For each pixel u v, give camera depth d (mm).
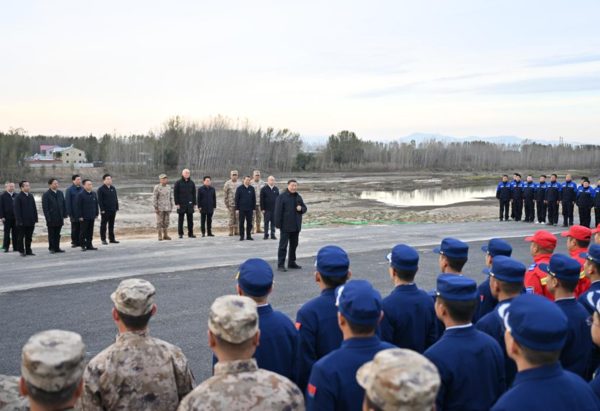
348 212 32312
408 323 4105
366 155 127500
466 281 3270
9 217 14555
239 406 2424
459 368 3105
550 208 22234
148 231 20672
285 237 11773
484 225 22188
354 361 2812
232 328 2494
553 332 2428
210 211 17875
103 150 102062
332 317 3967
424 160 128750
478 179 84250
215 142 91000
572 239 6488
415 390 1788
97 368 3051
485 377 3162
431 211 33125
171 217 27156
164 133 98625
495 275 4004
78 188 14516
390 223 24438
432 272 11922
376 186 65375
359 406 2756
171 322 7930
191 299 9227
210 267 12047
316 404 2789
